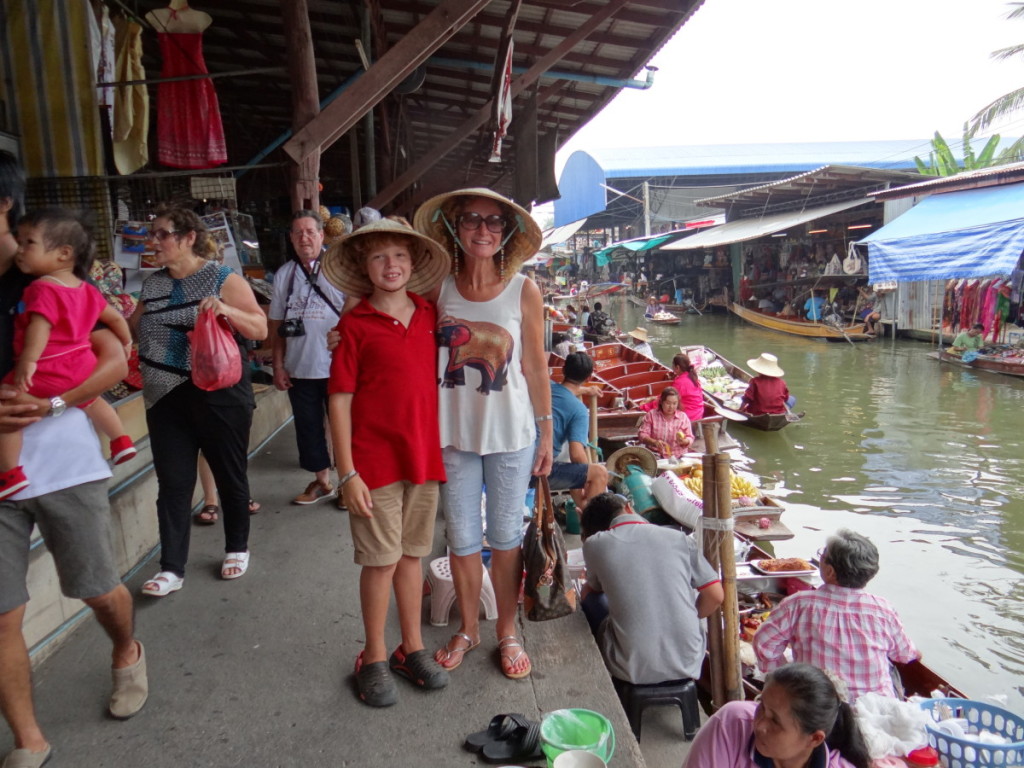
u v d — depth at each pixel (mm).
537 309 2688
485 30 8305
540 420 2771
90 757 2375
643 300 39281
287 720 2580
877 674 3717
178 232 3162
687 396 9805
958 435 11148
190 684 2773
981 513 8078
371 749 2445
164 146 6184
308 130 4887
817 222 25953
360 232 2408
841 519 8000
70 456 2236
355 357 2496
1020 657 5344
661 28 7883
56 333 2152
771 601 5273
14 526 2164
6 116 5398
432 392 2604
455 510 2773
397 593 2750
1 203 2113
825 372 16688
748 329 26422
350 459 2496
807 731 2275
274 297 4375
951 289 18984
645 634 3521
